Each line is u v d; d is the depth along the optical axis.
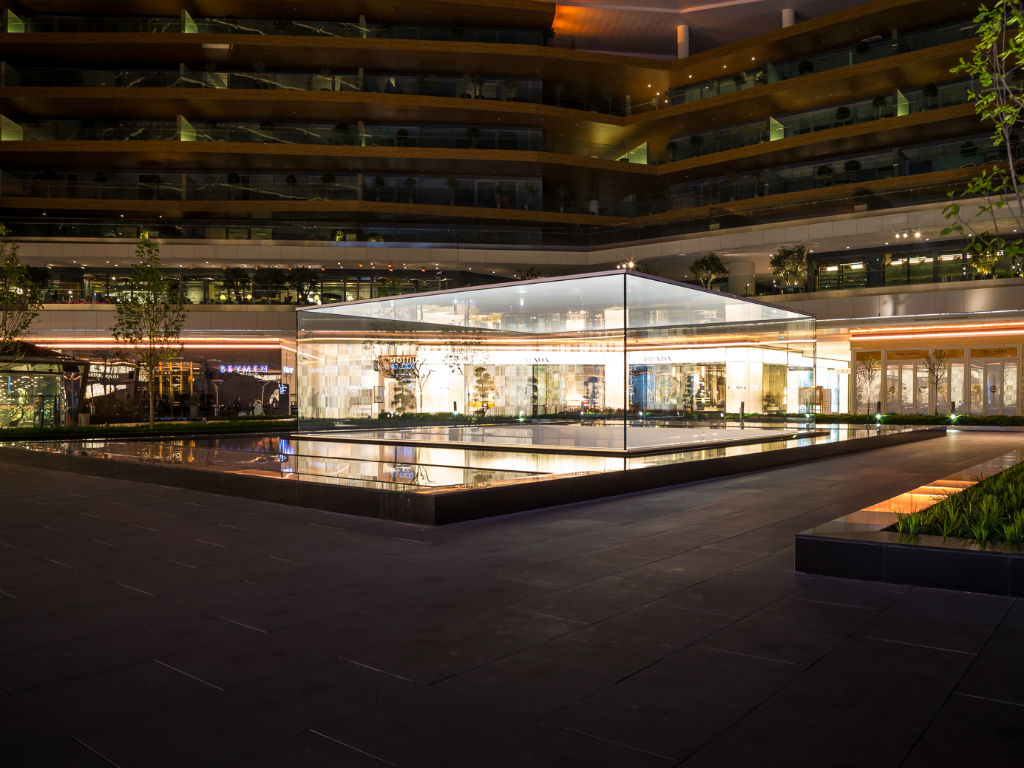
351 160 44.12
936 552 5.82
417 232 41.81
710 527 8.52
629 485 11.30
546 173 46.09
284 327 39.03
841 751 3.24
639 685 3.97
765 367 20.88
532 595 5.74
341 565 6.78
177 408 37.50
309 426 23.47
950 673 4.09
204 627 5.01
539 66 45.16
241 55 44.06
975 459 16.73
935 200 33.81
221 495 11.31
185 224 40.59
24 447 17.12
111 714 3.67
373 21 46.41
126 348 36.34
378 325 21.17
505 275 45.28
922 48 39.62
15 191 42.53
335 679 4.09
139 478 13.09
